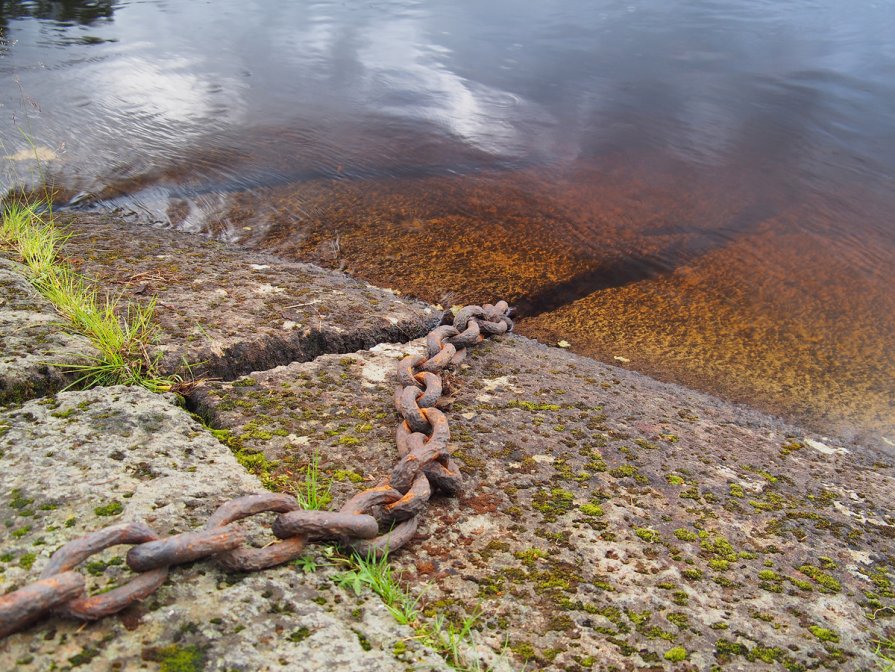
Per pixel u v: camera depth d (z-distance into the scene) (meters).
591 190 2.84
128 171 2.66
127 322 1.34
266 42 4.51
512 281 2.11
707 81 4.20
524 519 1.03
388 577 0.88
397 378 1.34
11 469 0.92
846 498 1.21
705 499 1.13
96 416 1.05
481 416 1.27
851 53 4.71
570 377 1.49
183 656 0.71
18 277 1.43
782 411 1.62
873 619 0.92
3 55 3.71
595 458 1.19
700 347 1.88
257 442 1.11
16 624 0.67
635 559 0.98
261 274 1.73
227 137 3.07
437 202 2.63
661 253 2.38
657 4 5.86
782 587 0.96
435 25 5.09
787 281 2.26
